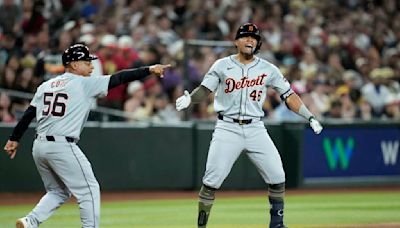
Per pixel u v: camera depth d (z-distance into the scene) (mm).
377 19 88750
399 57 80375
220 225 39406
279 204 31656
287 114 65062
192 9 78000
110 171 57250
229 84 30938
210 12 76688
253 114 31094
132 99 61938
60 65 58688
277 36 78188
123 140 57688
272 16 81875
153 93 63219
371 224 39406
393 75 76375
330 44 80188
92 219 28922
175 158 59219
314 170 63531
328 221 41281
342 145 64688
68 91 29109
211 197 31375
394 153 67062
